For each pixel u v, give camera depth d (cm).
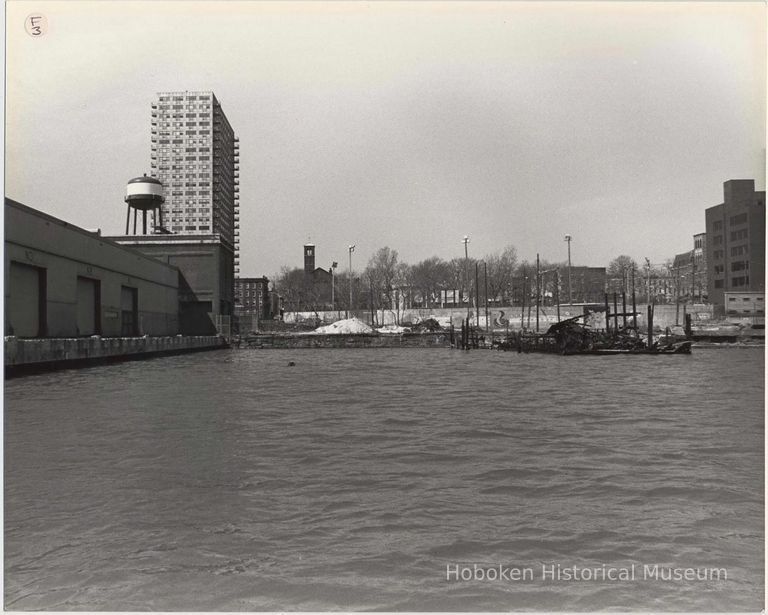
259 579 792
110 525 979
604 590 768
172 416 2133
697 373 4059
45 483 1215
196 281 8975
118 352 5469
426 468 1339
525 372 4284
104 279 6203
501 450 1526
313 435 1742
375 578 797
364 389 3120
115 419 2058
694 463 1384
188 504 1079
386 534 939
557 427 1872
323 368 4834
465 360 5956
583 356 6328
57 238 5116
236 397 2750
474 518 1011
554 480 1240
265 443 1620
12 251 4366
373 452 1505
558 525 980
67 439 1681
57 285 5134
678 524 985
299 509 1055
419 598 746
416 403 2505
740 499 1111
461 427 1872
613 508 1064
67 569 814
